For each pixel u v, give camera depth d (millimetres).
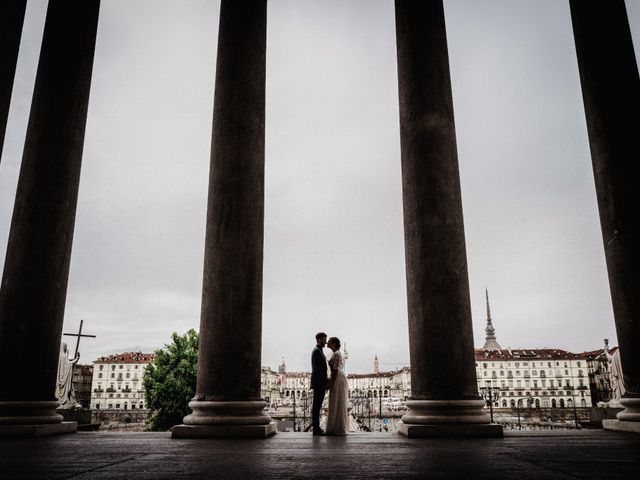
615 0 17875
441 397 14008
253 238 15375
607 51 17312
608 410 22188
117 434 15492
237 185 15562
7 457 8703
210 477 6258
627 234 15820
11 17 14172
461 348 14352
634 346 15328
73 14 18000
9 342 14984
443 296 14617
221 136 16156
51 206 16141
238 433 13508
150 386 96688
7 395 14602
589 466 7312
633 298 15469
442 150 15898
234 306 14594
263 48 17625
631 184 16078
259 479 6066
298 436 14797
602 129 16891
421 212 15391
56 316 15781
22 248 15680
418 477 6242
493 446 10844
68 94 17188
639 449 9984
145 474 6539
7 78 13922
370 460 8156
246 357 14414
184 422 14117
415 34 17281
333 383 15984
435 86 16562
